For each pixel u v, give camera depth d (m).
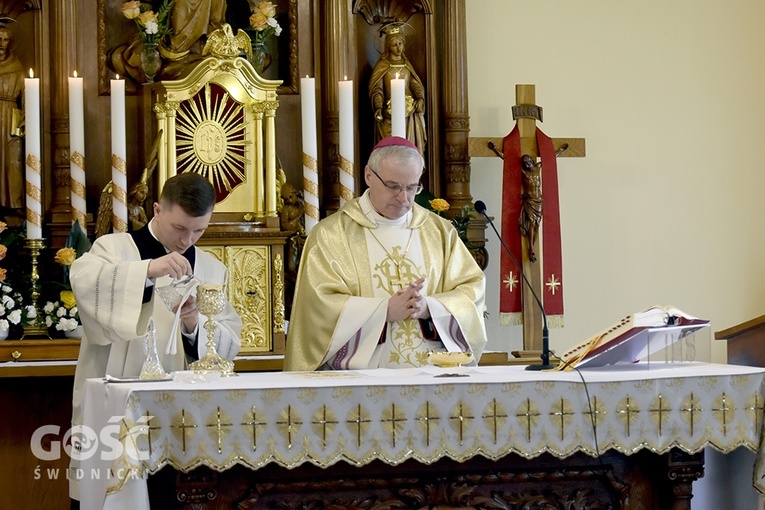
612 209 9.19
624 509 4.92
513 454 4.81
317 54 8.63
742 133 9.37
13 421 7.36
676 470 4.84
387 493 4.71
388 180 5.80
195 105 7.86
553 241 8.31
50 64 8.34
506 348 8.96
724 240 9.30
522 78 9.13
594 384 4.64
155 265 5.09
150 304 5.41
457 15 8.74
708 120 9.34
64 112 8.25
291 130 8.56
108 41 8.46
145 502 4.23
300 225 8.06
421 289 5.89
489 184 9.02
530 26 9.17
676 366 5.17
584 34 9.23
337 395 4.43
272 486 4.59
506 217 8.25
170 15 8.27
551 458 4.86
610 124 9.21
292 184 8.54
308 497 4.65
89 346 5.49
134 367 5.38
